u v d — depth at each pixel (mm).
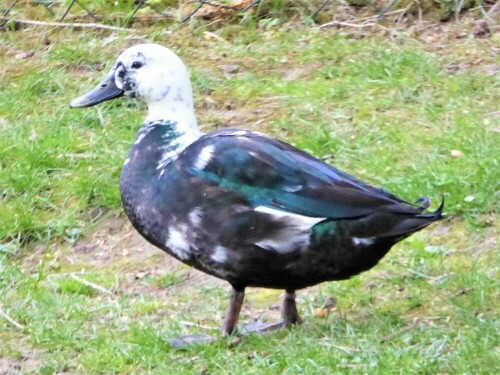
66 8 14891
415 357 7777
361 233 7945
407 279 9281
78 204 11117
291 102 12438
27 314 9117
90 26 14445
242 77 13125
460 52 13062
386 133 11562
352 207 7938
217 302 9367
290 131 11938
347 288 9281
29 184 11305
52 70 13484
